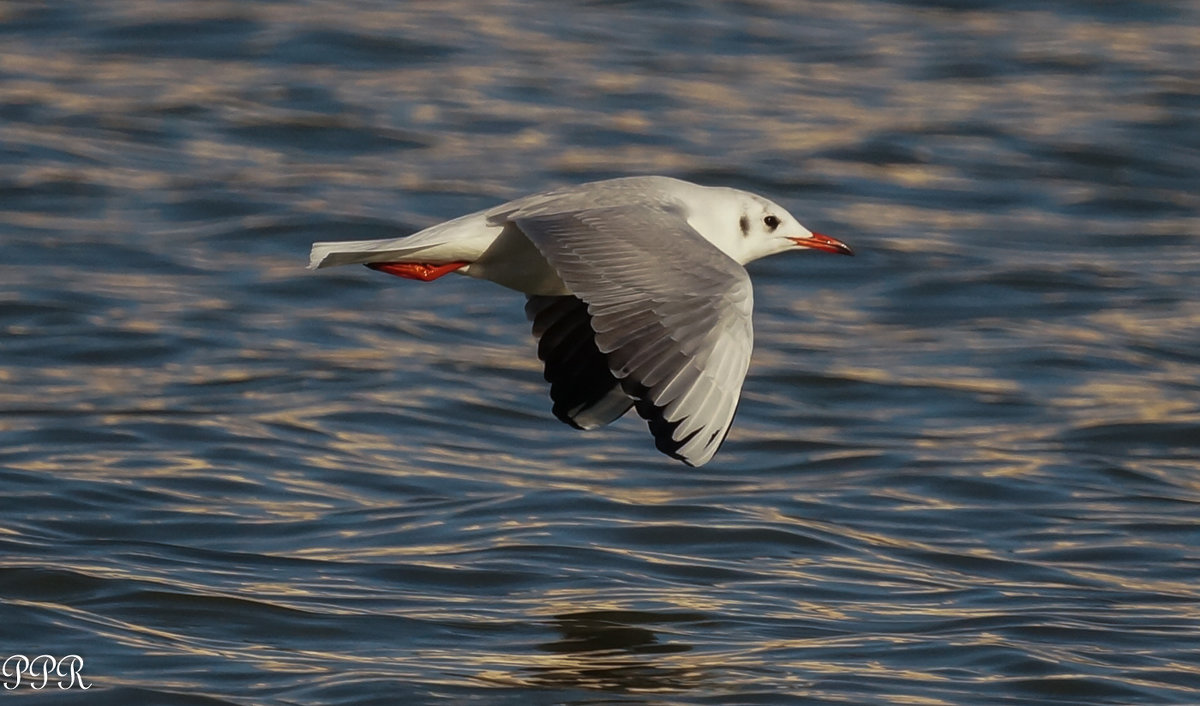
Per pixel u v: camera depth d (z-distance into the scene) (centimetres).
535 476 1373
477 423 1501
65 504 1263
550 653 1021
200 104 2381
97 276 1855
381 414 1495
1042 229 2125
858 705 949
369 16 2742
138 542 1201
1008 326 1809
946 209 2170
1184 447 1491
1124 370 1681
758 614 1094
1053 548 1243
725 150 2289
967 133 2395
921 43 2756
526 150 2267
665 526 1255
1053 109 2500
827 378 1641
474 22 2755
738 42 2725
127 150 2230
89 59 2539
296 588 1120
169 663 991
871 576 1172
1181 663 1024
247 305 1800
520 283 962
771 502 1320
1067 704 966
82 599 1086
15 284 1812
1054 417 1552
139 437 1420
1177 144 2394
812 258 2000
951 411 1573
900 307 1880
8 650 1004
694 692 964
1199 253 2062
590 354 945
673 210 988
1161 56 2714
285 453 1394
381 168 2202
